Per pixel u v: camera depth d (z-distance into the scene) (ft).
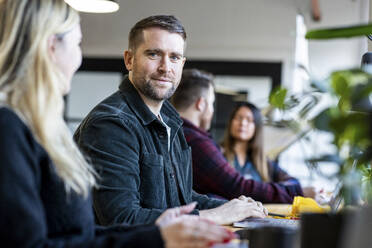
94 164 6.15
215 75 22.90
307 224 3.67
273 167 11.91
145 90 7.09
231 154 11.74
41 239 3.53
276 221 6.64
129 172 6.27
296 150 17.92
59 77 4.11
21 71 3.93
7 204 3.44
